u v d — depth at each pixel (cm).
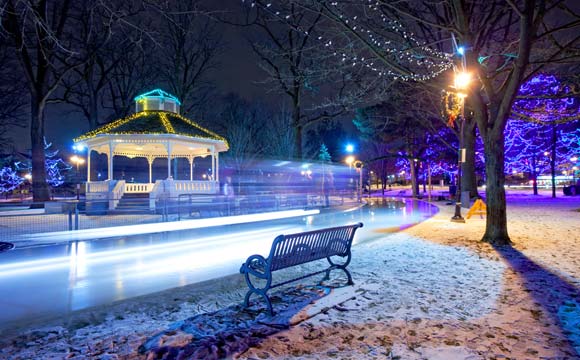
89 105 3394
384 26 1202
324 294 557
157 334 421
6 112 3328
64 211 1917
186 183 2202
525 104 2731
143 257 909
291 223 1659
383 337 404
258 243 1117
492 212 995
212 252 973
